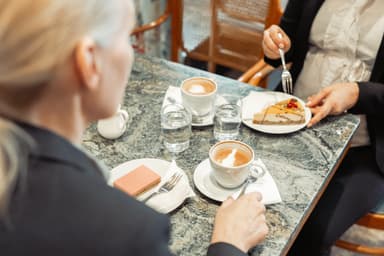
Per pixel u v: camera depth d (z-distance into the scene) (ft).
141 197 3.22
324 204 4.66
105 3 1.77
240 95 4.49
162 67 4.87
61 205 1.63
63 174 1.69
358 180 4.83
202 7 7.36
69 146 1.81
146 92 4.48
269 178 3.48
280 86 5.77
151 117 4.13
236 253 2.67
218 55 7.73
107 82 1.97
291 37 5.66
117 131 3.80
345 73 5.21
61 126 1.90
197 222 3.11
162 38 8.93
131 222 1.66
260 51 7.18
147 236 1.65
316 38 5.36
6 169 1.54
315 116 4.15
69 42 1.64
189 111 4.02
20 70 1.60
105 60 1.89
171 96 4.34
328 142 3.94
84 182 1.72
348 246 4.80
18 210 1.59
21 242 1.56
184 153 3.75
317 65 5.40
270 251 2.90
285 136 4.00
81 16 1.65
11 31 1.54
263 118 4.07
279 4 6.42
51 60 1.62
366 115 4.98
